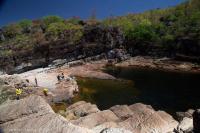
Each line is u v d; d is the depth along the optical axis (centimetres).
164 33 9025
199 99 4050
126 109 2400
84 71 6700
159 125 1912
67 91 4278
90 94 4509
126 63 7794
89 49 8494
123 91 4672
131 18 11900
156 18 11294
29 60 8894
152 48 8425
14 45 9519
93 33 8775
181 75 6106
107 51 8369
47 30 10238
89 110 2573
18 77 4934
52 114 949
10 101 1039
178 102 3916
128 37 8800
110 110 2403
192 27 8238
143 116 2009
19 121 923
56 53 8781
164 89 4759
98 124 2003
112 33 8644
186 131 1767
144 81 5538
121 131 949
